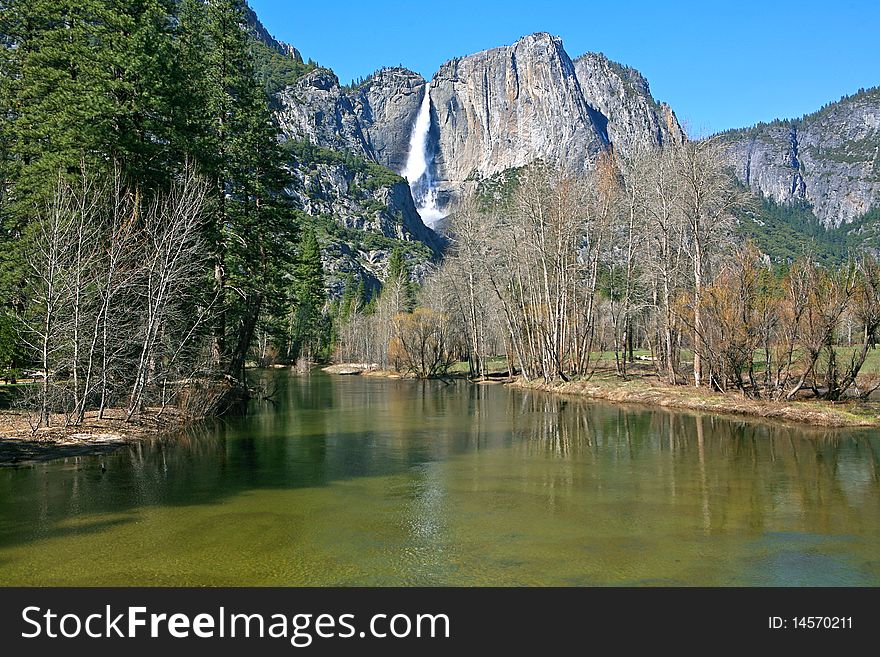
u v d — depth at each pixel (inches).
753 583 352.2
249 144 1252.5
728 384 1325.0
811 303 1059.9
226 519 468.4
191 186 1021.2
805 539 422.6
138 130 992.2
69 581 354.0
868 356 1665.8
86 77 968.9
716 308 1171.9
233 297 1240.8
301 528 447.8
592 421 1028.5
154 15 1080.2
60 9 1023.0
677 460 693.3
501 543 416.2
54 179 903.1
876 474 612.7
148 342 877.2
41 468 639.8
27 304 987.9
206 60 1240.2
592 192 1763.0
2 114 1093.1
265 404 1363.2
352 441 840.3
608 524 457.4
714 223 1275.8
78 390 860.6
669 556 392.2
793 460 682.8
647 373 1759.4
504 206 2190.0
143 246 952.9
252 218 1275.8
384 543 415.2
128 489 558.9
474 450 770.8
